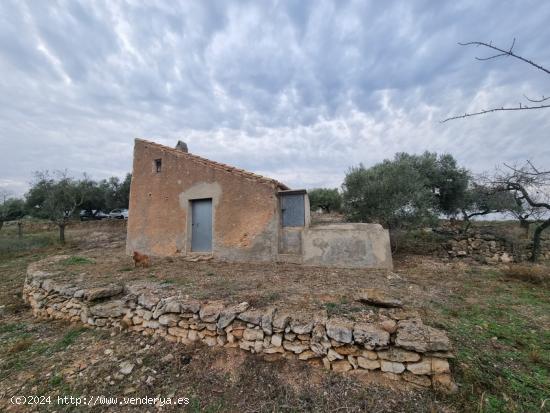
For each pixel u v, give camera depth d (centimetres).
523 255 831
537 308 452
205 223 856
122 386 323
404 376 275
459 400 251
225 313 369
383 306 376
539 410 235
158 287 500
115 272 654
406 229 910
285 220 764
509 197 898
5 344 447
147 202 950
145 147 983
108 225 1909
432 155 1253
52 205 1566
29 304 648
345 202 1047
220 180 819
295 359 320
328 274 603
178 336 393
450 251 895
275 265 706
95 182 2564
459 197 1166
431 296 496
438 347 272
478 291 542
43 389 328
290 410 265
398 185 888
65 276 630
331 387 282
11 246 1346
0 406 308
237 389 300
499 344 333
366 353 293
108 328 464
